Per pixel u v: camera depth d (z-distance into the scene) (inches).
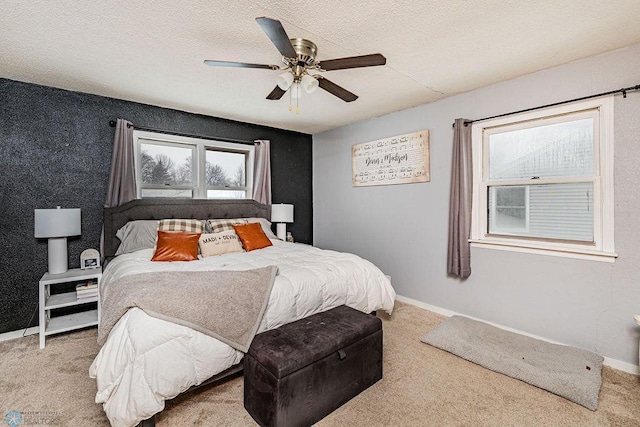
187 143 140.3
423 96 118.6
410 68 93.7
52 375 76.8
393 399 68.1
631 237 79.7
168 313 60.2
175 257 99.0
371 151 150.3
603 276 84.2
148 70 95.0
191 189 143.0
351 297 92.5
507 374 77.2
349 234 164.7
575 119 90.2
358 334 68.7
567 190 92.9
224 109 135.5
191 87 109.1
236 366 71.9
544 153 97.7
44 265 107.1
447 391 71.1
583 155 89.7
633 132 79.0
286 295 77.4
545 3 62.4
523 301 99.8
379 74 98.1
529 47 80.7
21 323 103.2
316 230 187.5
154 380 55.0
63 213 98.7
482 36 75.4
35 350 90.2
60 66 91.7
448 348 90.3
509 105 102.3
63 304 96.5
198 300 64.9
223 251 114.0
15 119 102.0
